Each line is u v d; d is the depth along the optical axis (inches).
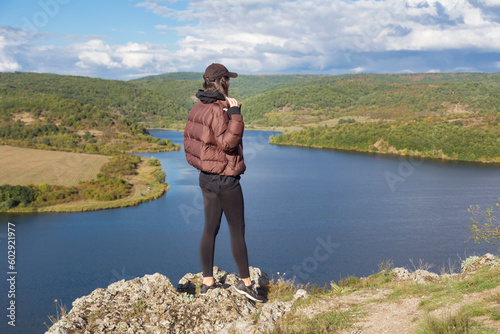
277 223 3149.6
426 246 2534.5
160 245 2645.2
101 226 3085.6
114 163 5044.3
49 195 3661.4
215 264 2191.2
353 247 2527.1
